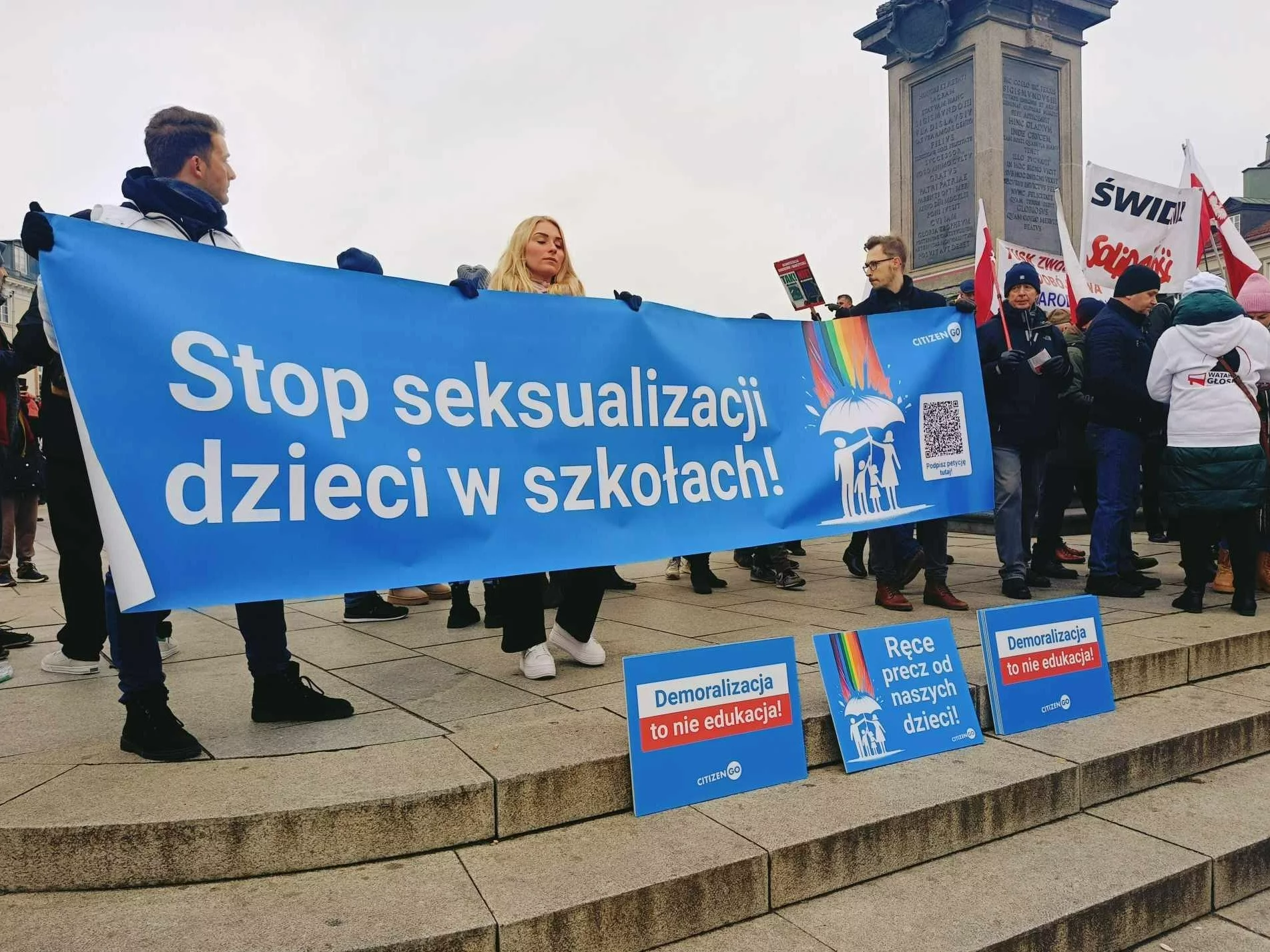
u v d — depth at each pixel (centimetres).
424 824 235
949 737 320
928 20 1281
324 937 194
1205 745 344
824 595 550
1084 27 1297
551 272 371
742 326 397
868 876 257
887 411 433
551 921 207
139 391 254
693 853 237
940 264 1311
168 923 199
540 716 299
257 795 230
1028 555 537
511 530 321
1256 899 282
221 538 263
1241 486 448
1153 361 477
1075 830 293
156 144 286
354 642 429
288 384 280
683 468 368
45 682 347
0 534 643
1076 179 1302
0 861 211
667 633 437
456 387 316
